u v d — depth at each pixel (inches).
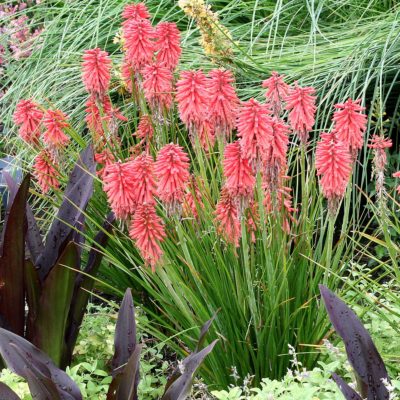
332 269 77.4
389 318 78.4
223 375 77.7
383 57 99.0
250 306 74.5
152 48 84.3
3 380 71.4
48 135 85.9
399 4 112.2
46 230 101.8
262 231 73.4
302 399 64.4
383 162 74.2
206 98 75.7
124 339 70.9
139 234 73.3
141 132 88.2
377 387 64.6
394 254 76.9
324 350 75.8
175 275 75.4
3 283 77.1
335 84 100.2
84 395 73.0
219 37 98.7
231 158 71.1
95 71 83.3
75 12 122.9
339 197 72.7
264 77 108.0
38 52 121.6
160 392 79.4
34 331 77.3
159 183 71.8
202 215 78.5
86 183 80.5
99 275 92.0
